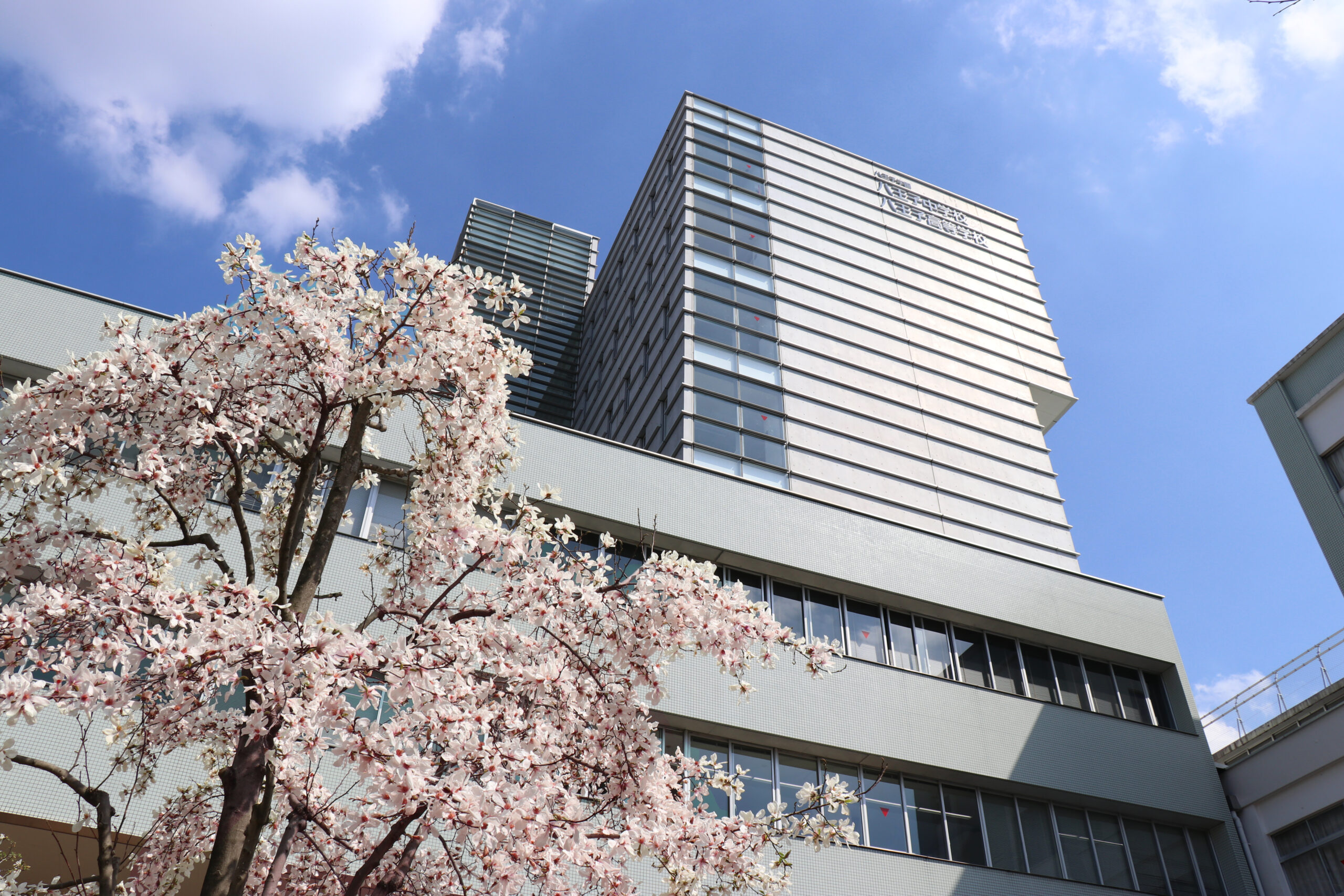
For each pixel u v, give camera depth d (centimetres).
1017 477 2581
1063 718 1673
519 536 625
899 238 3053
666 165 3105
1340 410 1759
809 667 616
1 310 1269
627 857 579
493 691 598
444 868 639
